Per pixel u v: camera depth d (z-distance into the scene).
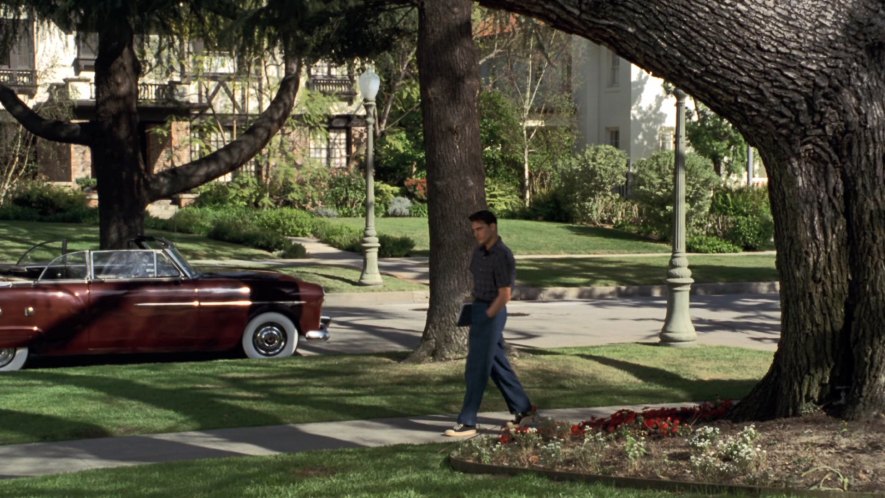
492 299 9.27
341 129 43.38
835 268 7.50
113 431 9.73
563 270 26.84
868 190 7.25
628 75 40.44
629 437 7.29
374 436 9.49
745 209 34.62
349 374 12.60
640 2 6.59
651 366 13.06
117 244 18.50
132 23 16.81
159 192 18.84
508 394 9.46
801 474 6.52
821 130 7.14
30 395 11.26
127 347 13.99
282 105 19.80
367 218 23.22
